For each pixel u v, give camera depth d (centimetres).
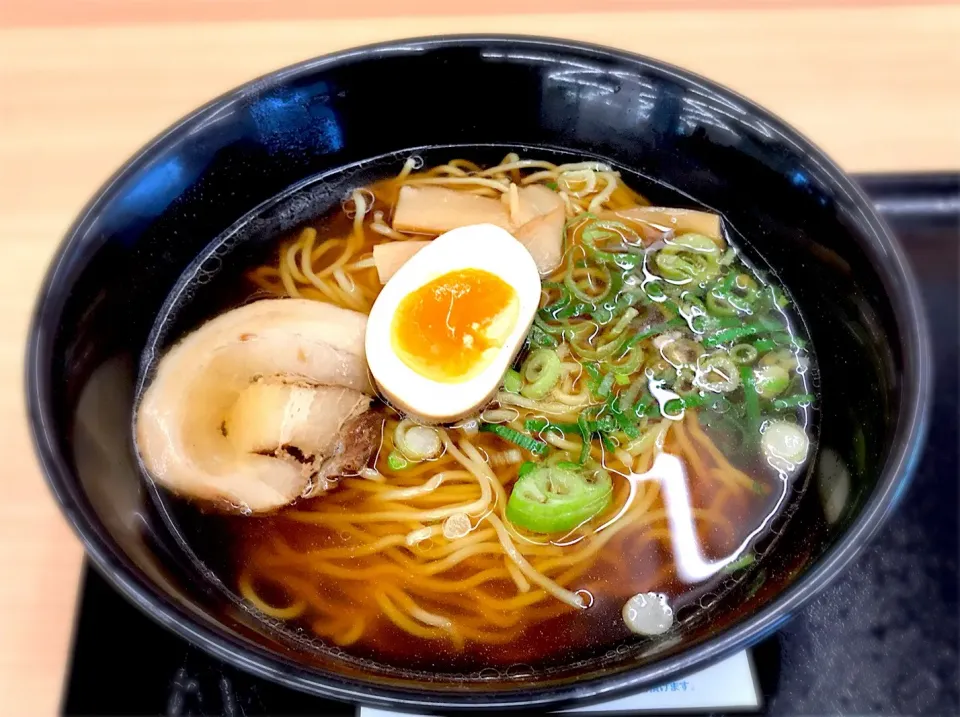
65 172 24
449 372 18
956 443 19
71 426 15
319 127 22
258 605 16
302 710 15
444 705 12
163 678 16
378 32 27
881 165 24
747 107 19
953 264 22
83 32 27
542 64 21
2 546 18
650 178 23
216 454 18
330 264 22
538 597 17
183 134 19
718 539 17
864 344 17
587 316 20
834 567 13
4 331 21
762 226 21
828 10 28
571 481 17
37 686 16
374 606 17
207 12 28
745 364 19
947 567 17
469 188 23
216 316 21
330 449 18
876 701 16
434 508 18
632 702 15
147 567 14
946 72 27
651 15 28
